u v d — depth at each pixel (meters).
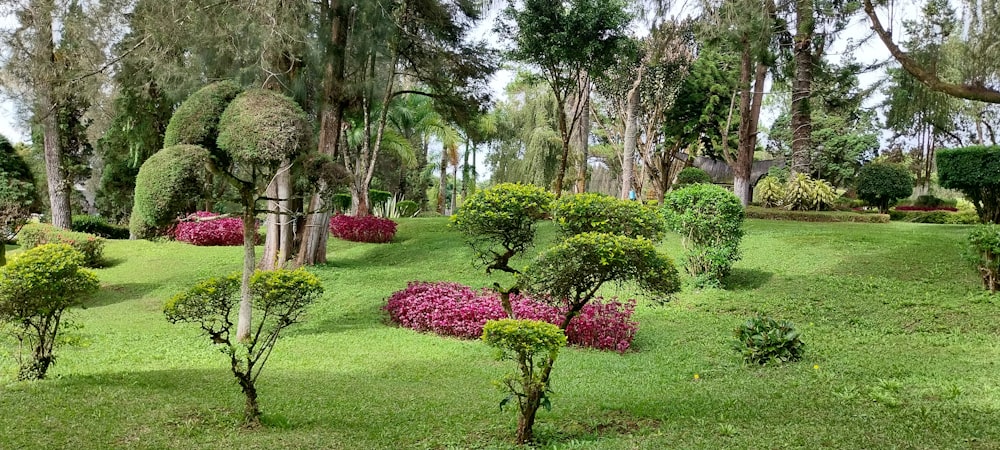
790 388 6.43
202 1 13.16
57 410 5.38
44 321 7.52
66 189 20.55
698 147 33.47
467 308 10.50
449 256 16.80
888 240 14.34
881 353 7.91
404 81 25.12
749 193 22.56
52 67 15.66
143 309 12.92
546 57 18.92
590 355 8.77
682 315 10.72
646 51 22.66
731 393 6.36
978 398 5.65
